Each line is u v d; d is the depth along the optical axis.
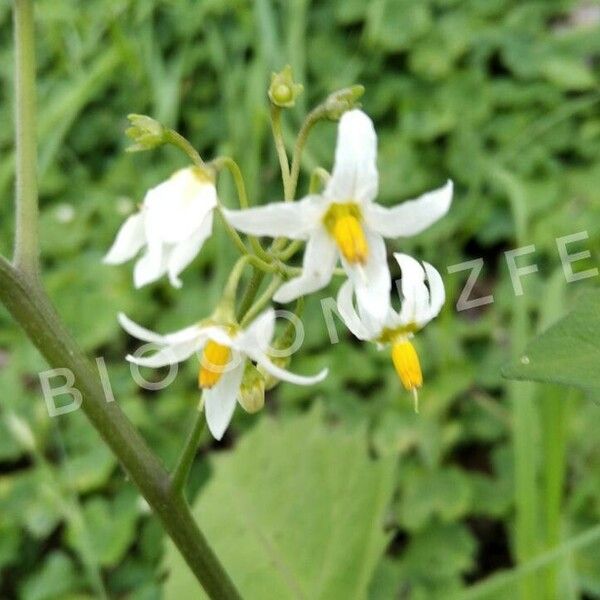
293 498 0.15
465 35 0.32
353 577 0.14
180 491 0.11
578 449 0.21
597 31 0.31
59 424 0.24
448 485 0.22
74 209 0.30
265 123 0.28
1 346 0.28
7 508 0.23
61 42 0.32
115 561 0.22
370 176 0.09
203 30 0.33
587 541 0.15
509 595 0.19
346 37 0.33
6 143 0.34
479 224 0.27
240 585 0.15
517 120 0.30
